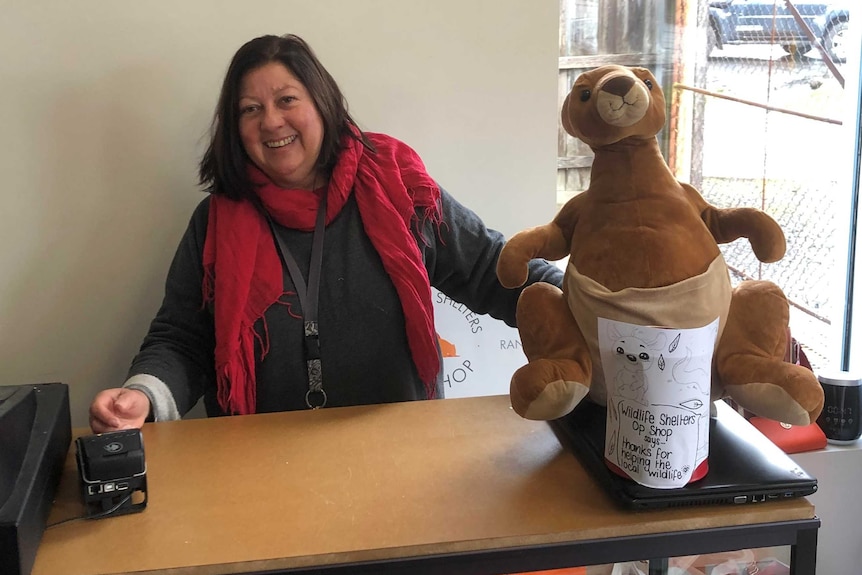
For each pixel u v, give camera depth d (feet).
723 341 2.53
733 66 5.07
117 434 2.55
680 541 2.34
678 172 5.18
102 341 4.40
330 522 2.37
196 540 2.31
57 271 4.28
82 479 2.48
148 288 4.39
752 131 5.18
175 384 3.57
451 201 4.12
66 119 4.12
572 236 2.63
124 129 4.18
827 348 5.47
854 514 4.64
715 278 2.37
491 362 4.75
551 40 4.41
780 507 2.39
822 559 4.69
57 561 2.23
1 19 3.95
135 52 4.10
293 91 3.69
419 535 2.28
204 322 3.95
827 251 5.40
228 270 3.74
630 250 2.37
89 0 4.00
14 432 2.42
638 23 4.89
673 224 2.39
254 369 3.78
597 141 2.45
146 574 2.17
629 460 2.38
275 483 2.64
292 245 3.85
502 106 4.46
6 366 4.33
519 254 2.64
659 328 2.23
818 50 5.13
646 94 2.32
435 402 3.34
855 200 5.25
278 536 2.31
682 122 5.10
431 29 4.30
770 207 5.31
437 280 4.16
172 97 4.18
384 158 3.98
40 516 2.32
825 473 4.56
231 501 2.53
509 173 4.56
